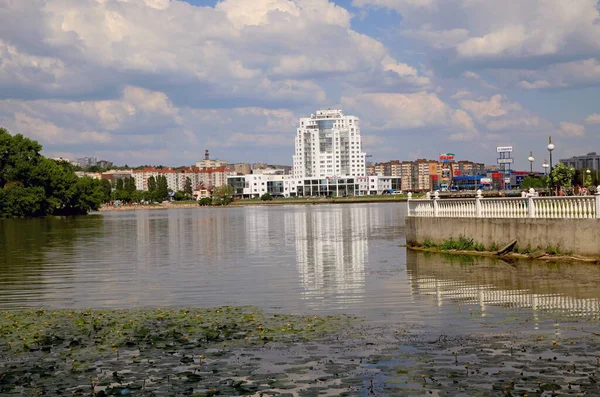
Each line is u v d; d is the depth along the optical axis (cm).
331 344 1333
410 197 3553
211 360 1245
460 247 3017
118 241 5144
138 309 1852
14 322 1670
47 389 1098
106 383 1123
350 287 2159
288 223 8175
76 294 2211
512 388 1021
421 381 1073
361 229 6231
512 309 1609
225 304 1909
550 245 2541
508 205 2762
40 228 7781
